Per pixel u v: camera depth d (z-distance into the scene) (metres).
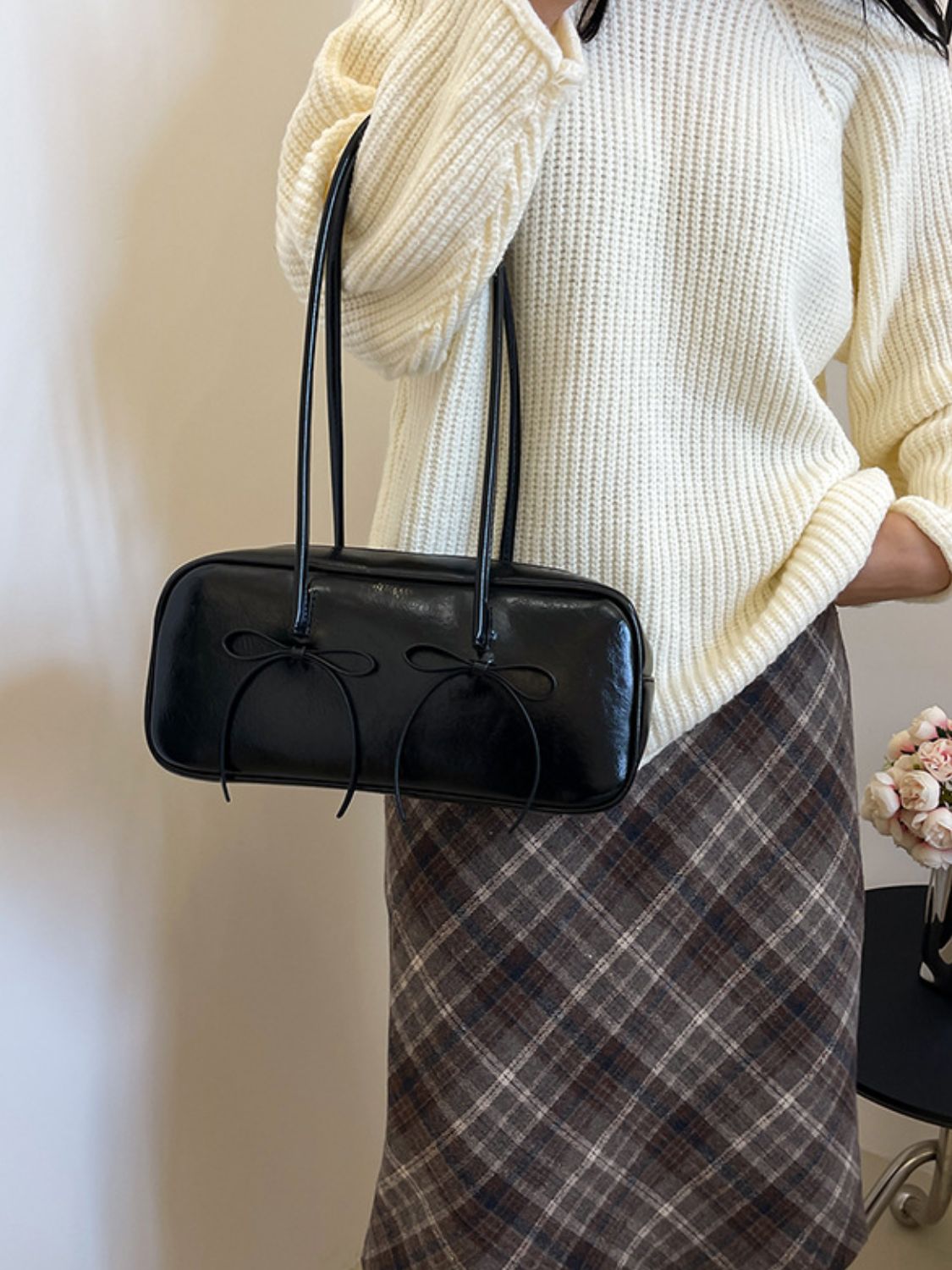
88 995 0.97
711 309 0.73
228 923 1.09
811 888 0.81
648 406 0.73
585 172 0.69
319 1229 1.29
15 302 0.81
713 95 0.71
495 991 0.76
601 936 0.77
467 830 0.77
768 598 0.77
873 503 0.77
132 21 0.85
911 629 1.37
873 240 0.83
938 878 1.12
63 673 0.89
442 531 0.74
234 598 0.65
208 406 0.97
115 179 0.86
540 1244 0.79
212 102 0.92
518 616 0.63
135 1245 1.06
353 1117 1.32
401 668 0.63
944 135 0.82
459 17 0.62
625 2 0.70
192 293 0.94
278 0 0.96
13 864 0.89
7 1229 0.94
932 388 0.83
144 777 0.98
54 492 0.86
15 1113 0.93
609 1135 0.79
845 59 0.77
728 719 0.79
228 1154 1.15
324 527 1.14
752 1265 0.84
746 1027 0.81
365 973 1.30
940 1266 1.35
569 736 0.63
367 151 0.65
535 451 0.73
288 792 1.13
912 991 1.15
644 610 0.74
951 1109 0.98
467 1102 0.77
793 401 0.76
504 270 0.65
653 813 0.77
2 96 0.77
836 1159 0.84
